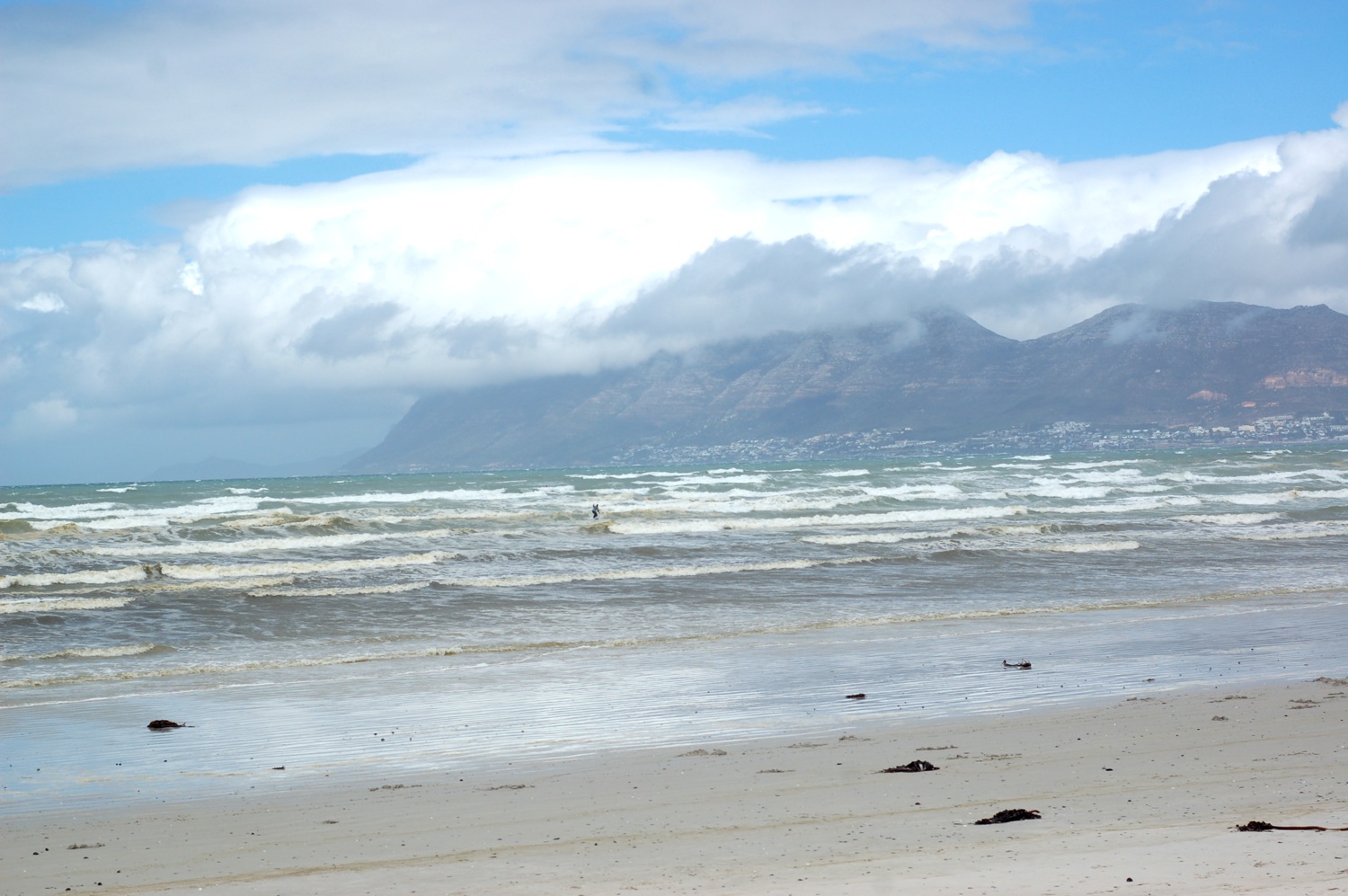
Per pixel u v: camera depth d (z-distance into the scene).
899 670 17.02
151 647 20.23
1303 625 20.94
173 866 7.84
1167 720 12.35
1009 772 9.95
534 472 165.62
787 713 13.88
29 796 10.42
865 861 7.05
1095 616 22.83
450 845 8.16
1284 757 10.16
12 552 35.69
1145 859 6.63
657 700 14.98
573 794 9.81
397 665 18.47
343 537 39.88
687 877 6.88
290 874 7.51
